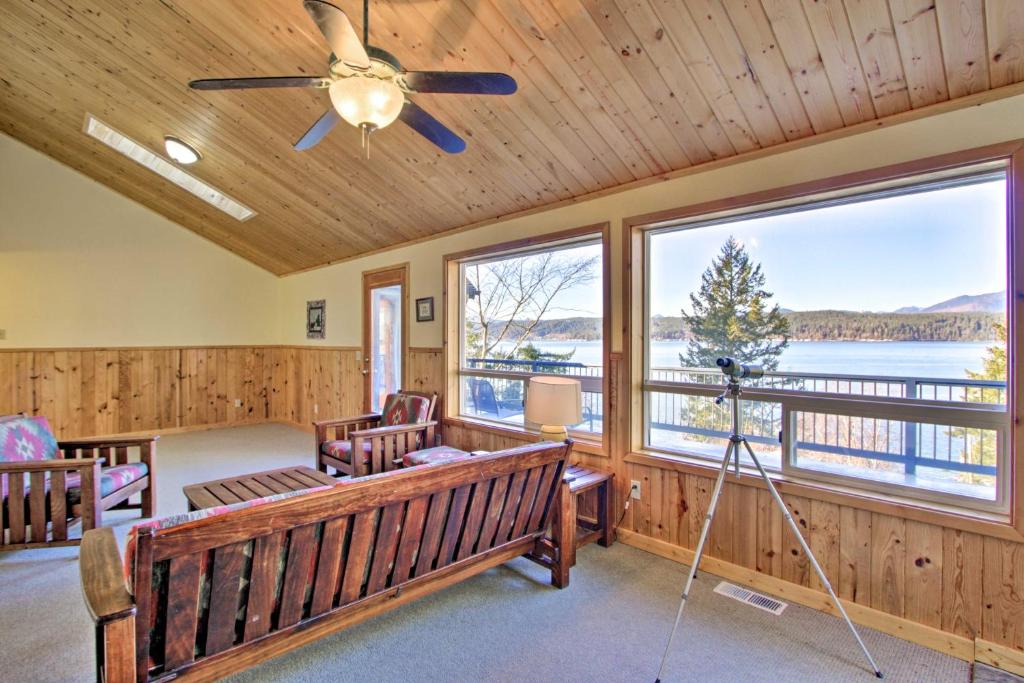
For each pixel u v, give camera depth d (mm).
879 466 2291
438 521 1998
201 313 6605
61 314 5652
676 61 2229
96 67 3486
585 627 2215
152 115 3885
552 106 2693
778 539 2484
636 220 3018
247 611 1551
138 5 2809
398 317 5066
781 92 2209
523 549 2484
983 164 1965
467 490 2053
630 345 3074
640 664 1969
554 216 3490
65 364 5680
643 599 2447
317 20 1547
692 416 2932
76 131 4645
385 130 3264
